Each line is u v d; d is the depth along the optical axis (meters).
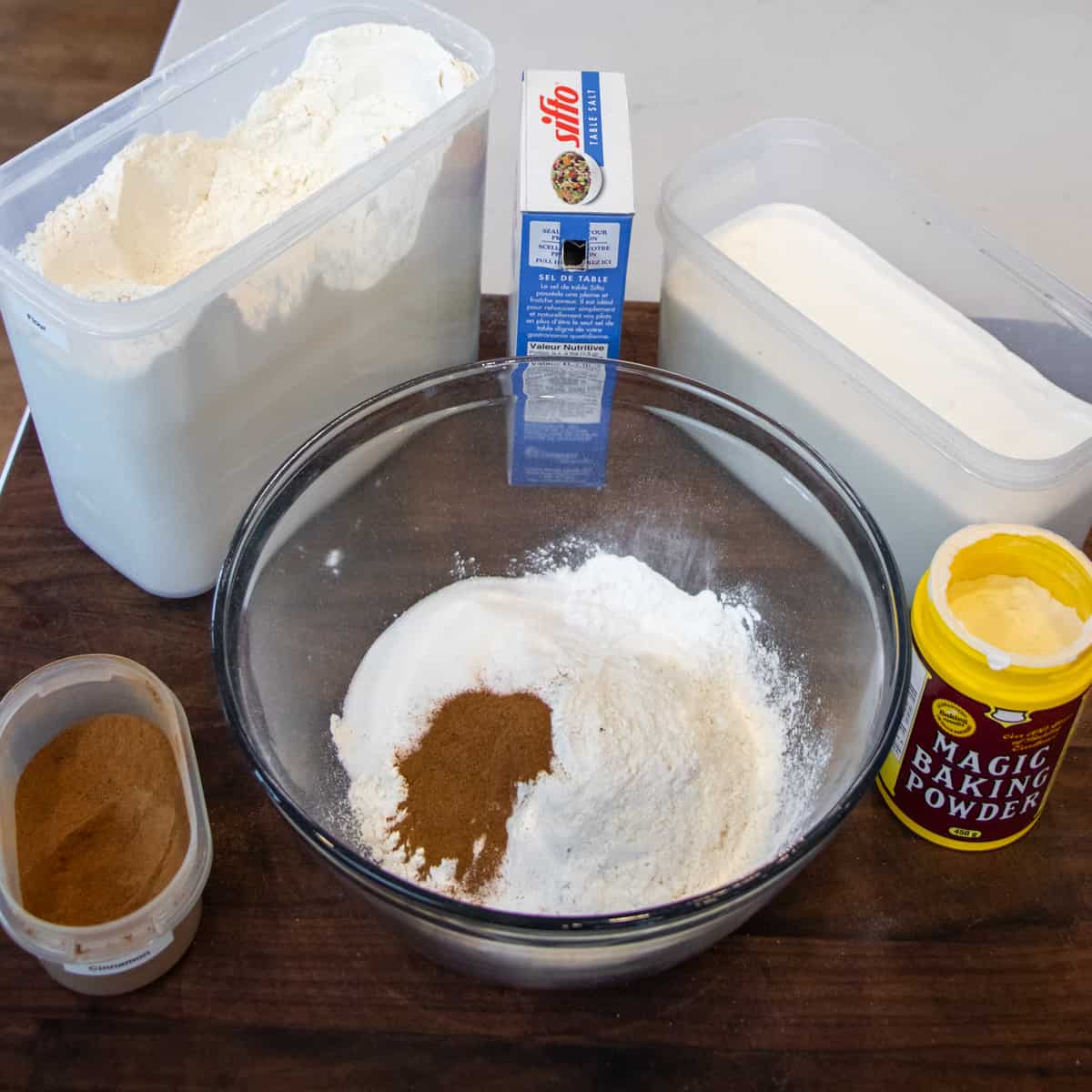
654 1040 0.66
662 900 0.66
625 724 0.68
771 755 0.73
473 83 0.83
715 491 0.82
